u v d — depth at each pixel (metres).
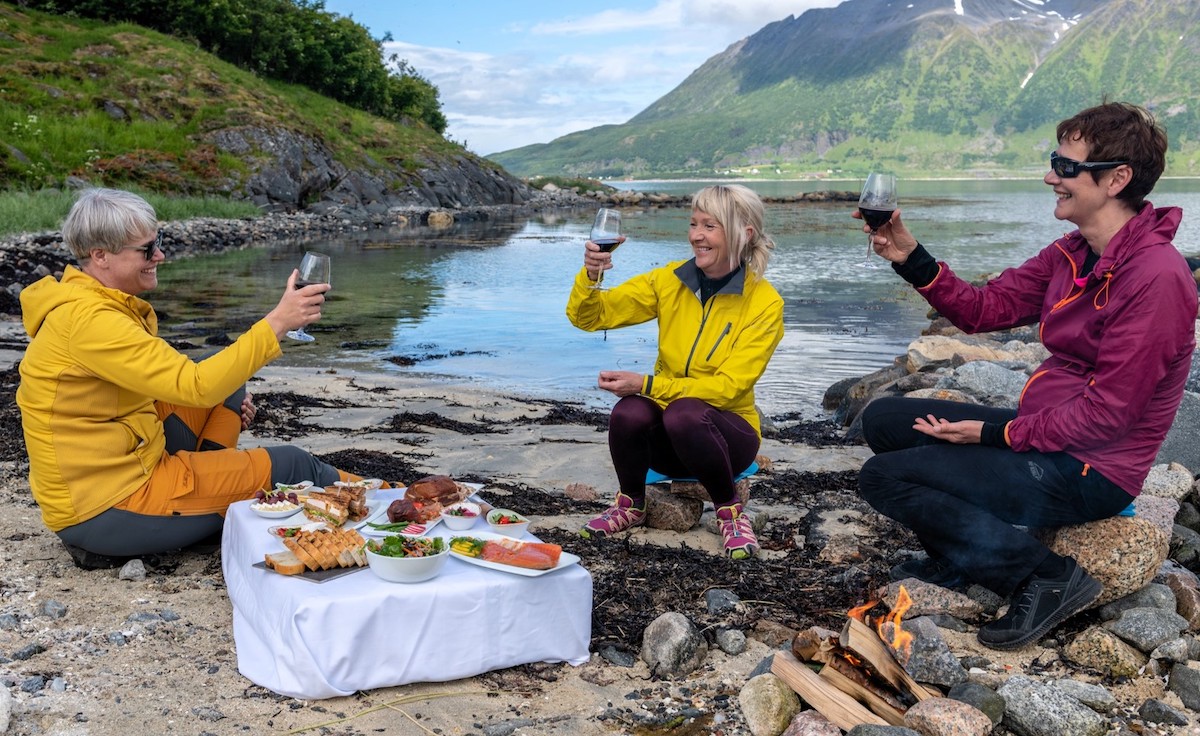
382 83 49.25
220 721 2.88
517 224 38.16
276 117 35.84
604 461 6.29
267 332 3.56
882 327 14.26
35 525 4.53
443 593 3.14
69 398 3.67
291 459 4.23
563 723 2.96
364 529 3.73
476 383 9.88
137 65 34.53
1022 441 3.47
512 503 5.18
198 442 4.32
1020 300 3.98
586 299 4.57
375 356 11.39
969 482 3.58
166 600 3.76
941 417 3.81
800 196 64.56
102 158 29.02
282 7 45.88
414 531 3.67
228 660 3.29
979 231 36.09
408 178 42.19
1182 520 4.58
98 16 38.31
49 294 3.66
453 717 2.99
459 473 5.84
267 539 3.47
